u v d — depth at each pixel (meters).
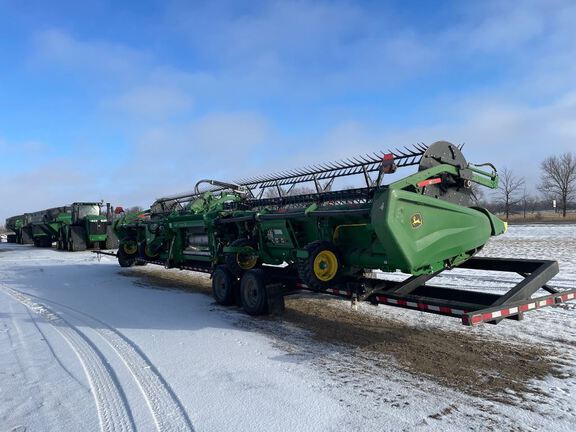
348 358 5.41
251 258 8.69
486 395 4.27
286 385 4.57
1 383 4.77
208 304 8.80
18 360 5.48
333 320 7.22
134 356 5.53
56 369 5.13
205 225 9.63
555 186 55.25
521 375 4.75
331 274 6.69
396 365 5.14
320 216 6.88
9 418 3.97
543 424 3.69
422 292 6.86
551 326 6.41
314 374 4.88
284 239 7.78
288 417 3.87
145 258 13.07
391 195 5.54
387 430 3.62
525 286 5.57
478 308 5.02
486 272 10.96
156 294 10.05
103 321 7.43
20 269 15.94
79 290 10.83
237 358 5.43
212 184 10.66
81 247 24.98
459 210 6.32
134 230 14.90
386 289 6.55
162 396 4.34
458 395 4.29
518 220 49.88
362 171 7.18
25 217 36.28
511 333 6.18
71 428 3.76
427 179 6.16
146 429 3.70
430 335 6.25
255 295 7.57
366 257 6.52
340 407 4.05
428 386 4.51
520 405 4.04
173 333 6.60
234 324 7.11
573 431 3.57
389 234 5.53
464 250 6.45
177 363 5.26
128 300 9.34
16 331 6.88
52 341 6.25
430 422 3.75
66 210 28.88
